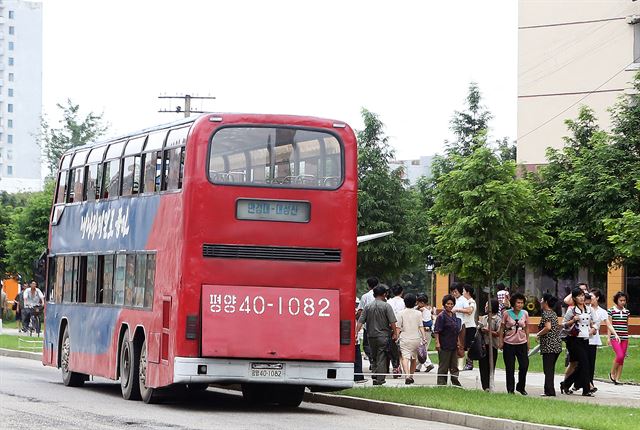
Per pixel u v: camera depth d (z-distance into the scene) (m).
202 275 19.94
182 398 23.58
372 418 19.84
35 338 49.47
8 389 24.59
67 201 28.12
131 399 22.61
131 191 23.34
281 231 20.28
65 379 27.06
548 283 54.09
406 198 56.56
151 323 21.39
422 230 56.12
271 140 20.41
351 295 20.52
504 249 24.61
